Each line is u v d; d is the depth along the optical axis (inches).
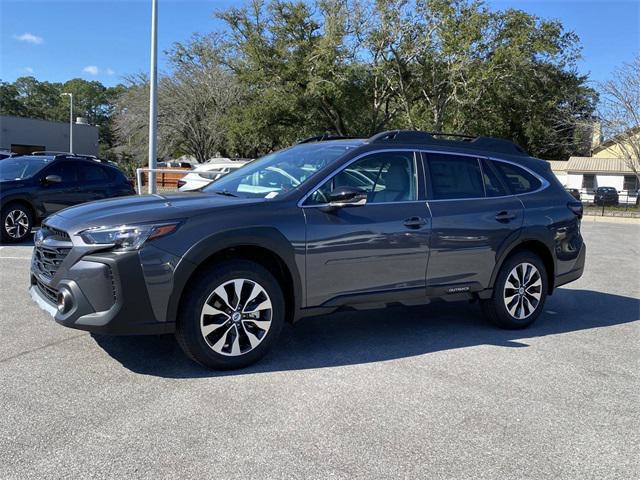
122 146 1795.0
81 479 107.6
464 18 1162.0
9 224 398.3
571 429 135.4
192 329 156.9
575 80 1368.1
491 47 1192.2
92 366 164.7
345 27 1191.6
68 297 151.7
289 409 140.3
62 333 192.7
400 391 154.0
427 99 1300.4
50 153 479.8
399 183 194.1
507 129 1560.0
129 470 111.0
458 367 174.9
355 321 225.3
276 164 201.9
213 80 1537.9
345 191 169.3
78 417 132.6
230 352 163.2
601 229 788.0
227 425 130.7
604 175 1983.3
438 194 200.2
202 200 171.9
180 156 1876.2
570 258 231.8
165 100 1550.2
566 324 234.1
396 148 196.7
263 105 1268.5
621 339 212.8
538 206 222.2
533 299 223.0
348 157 185.9
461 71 1174.3
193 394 147.3
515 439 129.4
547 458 121.5
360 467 115.0
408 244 188.1
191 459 115.7
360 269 180.9
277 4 1232.2
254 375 162.1
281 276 175.3
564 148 2033.7
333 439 126.0
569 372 173.9
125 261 148.3
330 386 155.8
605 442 129.6
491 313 215.8
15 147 2097.7
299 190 175.2
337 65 1203.2
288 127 1343.5
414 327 219.1
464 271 202.5
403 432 130.5
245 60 1360.7
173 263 152.1
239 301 163.6
